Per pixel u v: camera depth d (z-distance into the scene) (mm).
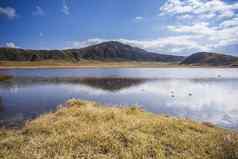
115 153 6641
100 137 7496
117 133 7953
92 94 26578
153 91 29734
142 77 59656
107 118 10398
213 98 23688
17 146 7184
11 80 48656
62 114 11516
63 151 6633
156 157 6406
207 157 6551
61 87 34312
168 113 16297
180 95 25969
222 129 10750
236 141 7691
